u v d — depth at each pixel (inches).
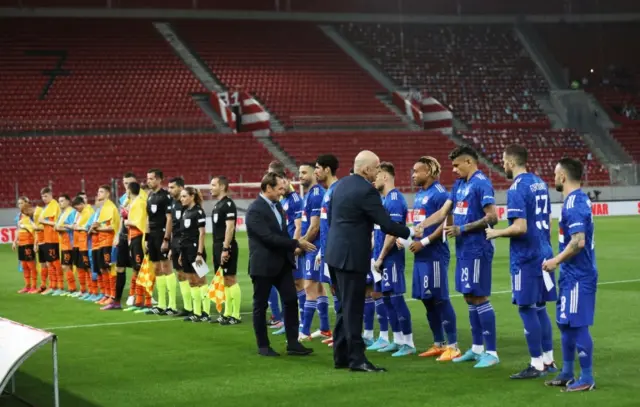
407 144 1806.1
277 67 1988.2
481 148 1843.0
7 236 1314.0
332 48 2101.4
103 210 614.5
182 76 1862.7
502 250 997.2
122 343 449.4
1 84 1715.1
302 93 1924.2
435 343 397.4
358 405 304.3
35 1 1935.3
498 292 618.8
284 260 404.8
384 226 359.9
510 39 2276.1
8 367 261.1
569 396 308.0
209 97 1835.6
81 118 1678.2
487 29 2293.3
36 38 1868.8
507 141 1887.3
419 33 2236.7
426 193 395.5
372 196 361.1
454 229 354.6
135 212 575.8
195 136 1685.5
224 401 316.5
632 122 2030.0
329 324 486.0
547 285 341.7
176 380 355.6
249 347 428.5
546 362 350.0
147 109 1743.4
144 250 575.5
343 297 365.7
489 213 354.3
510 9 2332.7
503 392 317.1
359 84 1999.3
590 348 315.6
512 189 336.5
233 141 1696.6
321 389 331.0
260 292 404.5
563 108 2057.1
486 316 364.5
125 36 1952.5
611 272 740.7
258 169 1640.0
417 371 359.3
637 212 1688.0
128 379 360.2
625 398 303.9
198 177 1587.1
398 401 308.0
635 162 1902.1
